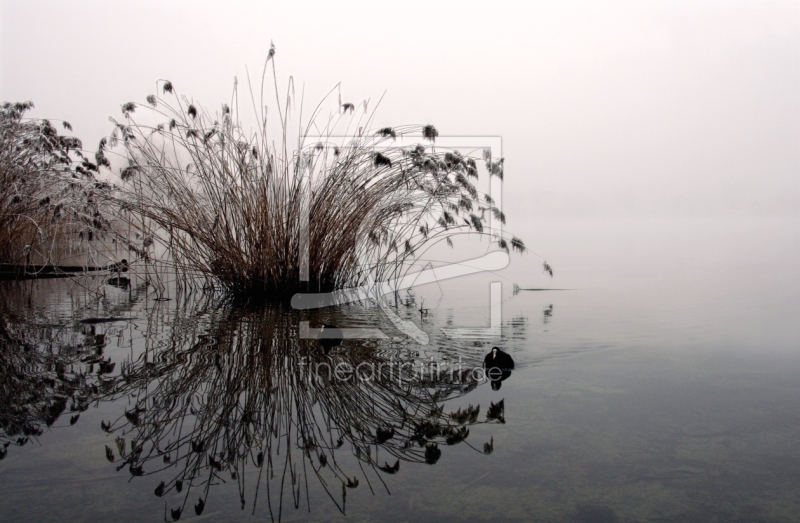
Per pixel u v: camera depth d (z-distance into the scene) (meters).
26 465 1.78
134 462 1.80
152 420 2.15
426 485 1.64
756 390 2.49
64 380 2.65
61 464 1.78
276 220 5.25
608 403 2.32
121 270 5.95
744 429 2.04
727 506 1.52
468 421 2.14
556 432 2.02
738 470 1.73
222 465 1.78
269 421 2.14
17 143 5.95
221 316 4.33
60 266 7.40
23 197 5.94
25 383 2.60
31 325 3.97
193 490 1.62
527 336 3.60
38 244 6.30
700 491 1.60
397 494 1.59
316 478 1.69
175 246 5.51
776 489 1.61
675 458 1.81
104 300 5.18
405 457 1.84
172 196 5.38
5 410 2.26
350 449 1.90
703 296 5.31
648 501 1.54
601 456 1.83
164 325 3.95
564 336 3.58
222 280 5.47
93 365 2.91
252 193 5.23
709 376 2.71
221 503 1.54
